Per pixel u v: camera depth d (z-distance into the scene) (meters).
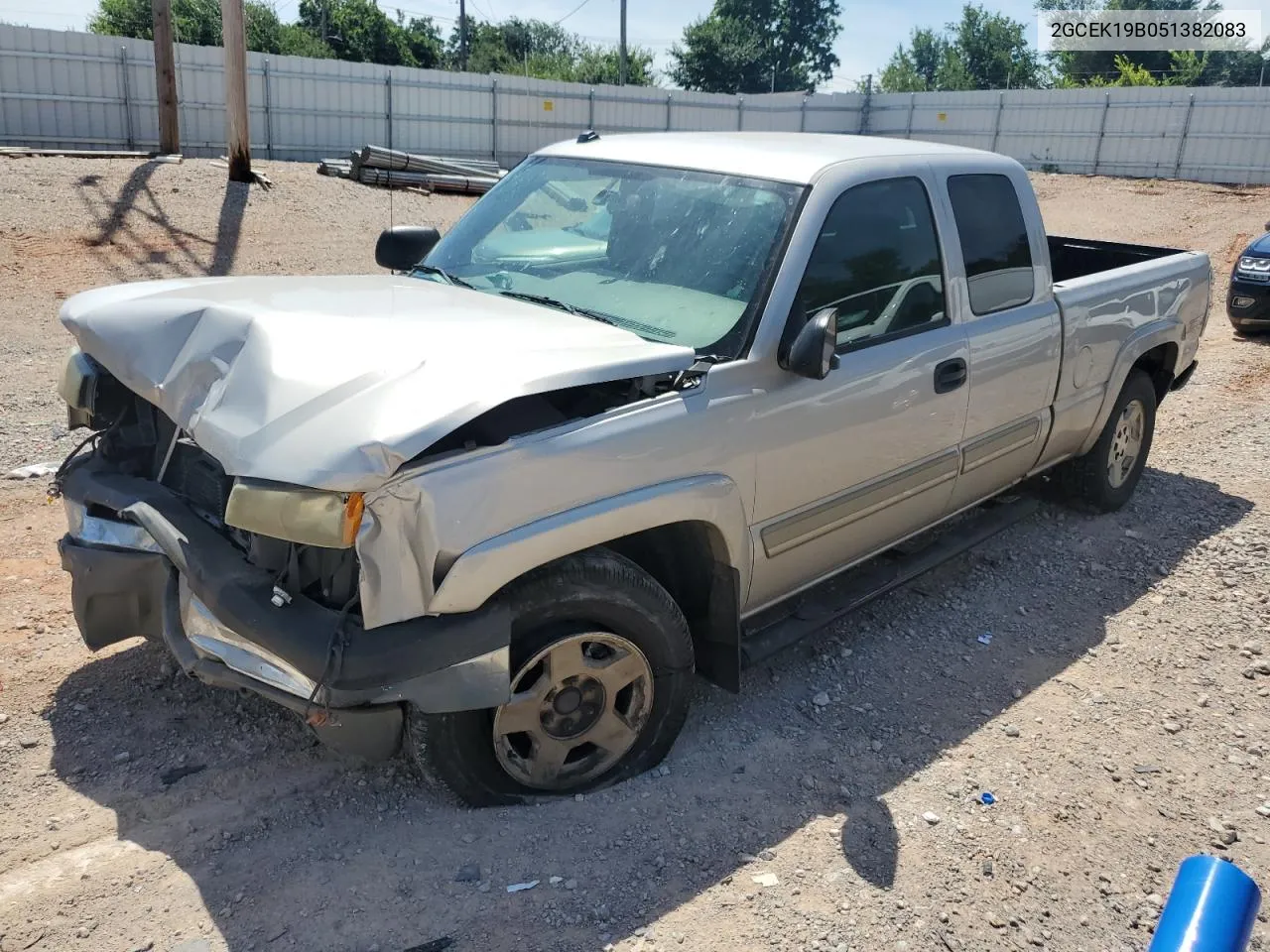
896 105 37.31
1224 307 12.80
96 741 3.40
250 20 44.84
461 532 2.69
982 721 3.87
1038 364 4.67
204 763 3.33
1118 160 32.81
